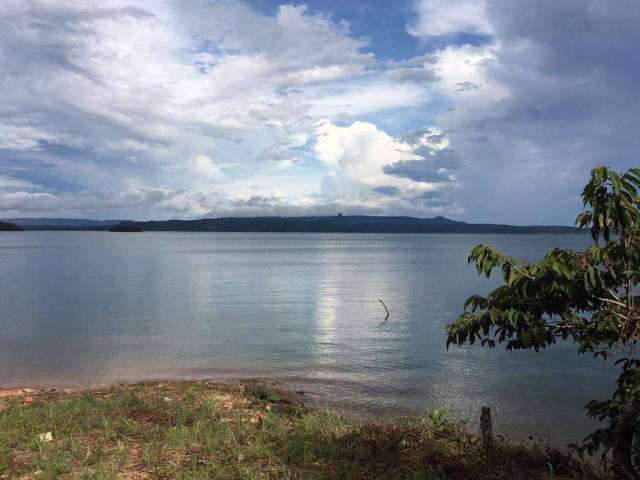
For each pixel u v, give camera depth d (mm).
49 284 46906
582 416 11812
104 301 34938
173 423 8461
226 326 25062
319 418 9008
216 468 6121
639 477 4891
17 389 12922
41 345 20438
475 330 5359
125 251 125250
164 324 25641
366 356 18281
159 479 5906
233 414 9484
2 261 81688
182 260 89625
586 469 6191
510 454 6598
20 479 5914
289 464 6359
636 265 4793
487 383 14594
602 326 4750
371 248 165500
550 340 5281
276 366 16797
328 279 54469
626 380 5164
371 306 32938
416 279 54188
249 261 89000
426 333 23141
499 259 5055
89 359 17938
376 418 11188
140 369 16547
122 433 7660
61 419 8406
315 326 25188
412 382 14727
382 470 6125
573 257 4836
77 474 5977
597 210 4648
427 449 6672
